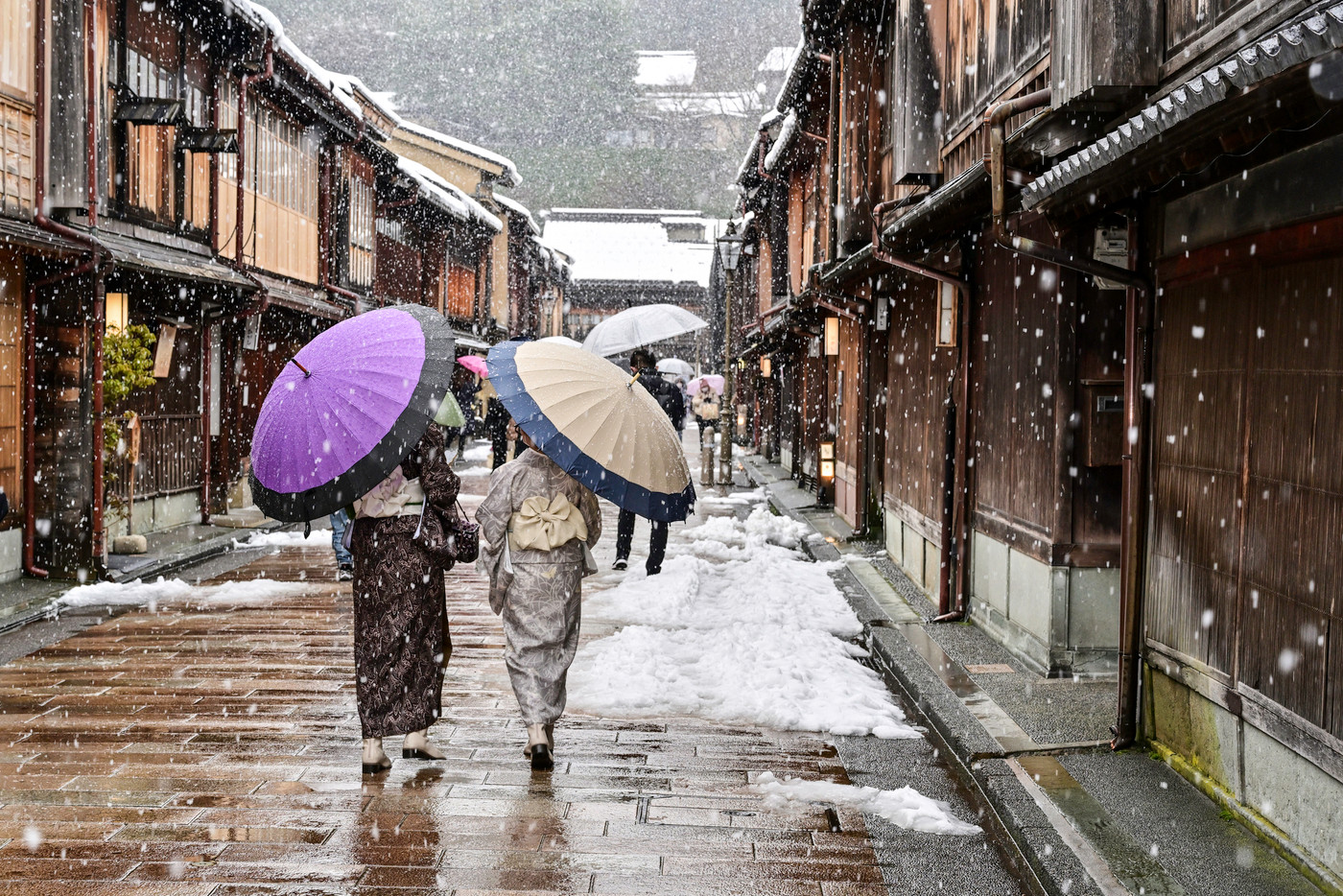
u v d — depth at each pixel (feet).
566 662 18.43
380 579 17.70
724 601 33.19
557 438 16.97
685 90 243.60
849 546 46.21
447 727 20.59
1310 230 13.43
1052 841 14.23
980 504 29.30
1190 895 12.73
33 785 17.12
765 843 15.38
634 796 17.13
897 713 21.97
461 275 119.96
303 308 56.44
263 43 49.90
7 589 34.01
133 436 40.93
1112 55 16.81
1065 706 21.08
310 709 21.61
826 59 52.80
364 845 14.96
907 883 14.19
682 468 18.10
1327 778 13.12
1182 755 17.33
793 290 80.33
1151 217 18.42
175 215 46.68
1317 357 13.34
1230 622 15.58
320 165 67.56
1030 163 19.90
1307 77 10.46
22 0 34.68
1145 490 18.53
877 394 47.88
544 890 13.73
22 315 35.76
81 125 36.09
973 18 29.48
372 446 16.17
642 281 219.82
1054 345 23.24
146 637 27.99
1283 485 14.14
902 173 33.50
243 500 57.36
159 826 15.49
